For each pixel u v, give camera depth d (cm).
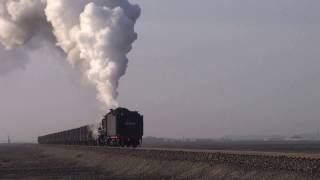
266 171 5766
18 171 9981
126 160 9375
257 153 6819
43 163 12400
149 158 8625
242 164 6266
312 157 5459
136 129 11444
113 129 11506
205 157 7106
